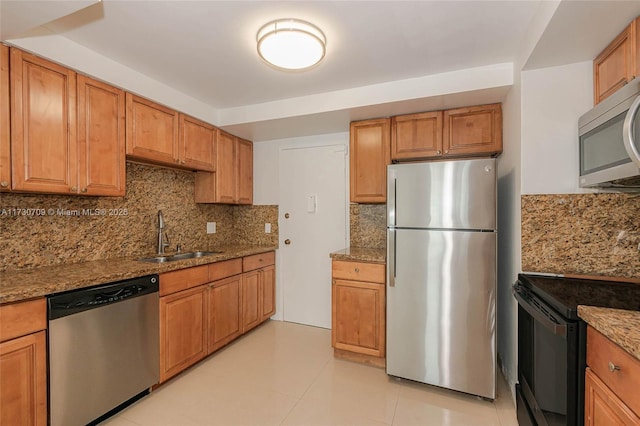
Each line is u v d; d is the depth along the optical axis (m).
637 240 1.67
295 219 3.49
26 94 1.65
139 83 2.22
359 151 2.82
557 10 1.32
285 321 3.55
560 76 1.80
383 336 2.44
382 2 1.48
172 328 2.21
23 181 1.64
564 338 1.24
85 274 1.78
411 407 1.98
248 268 3.09
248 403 2.01
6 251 1.84
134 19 1.60
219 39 1.79
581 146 1.66
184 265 2.29
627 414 0.93
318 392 2.14
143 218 2.65
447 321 2.10
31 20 1.40
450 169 2.08
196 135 2.78
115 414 1.88
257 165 3.67
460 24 1.65
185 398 2.05
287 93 2.61
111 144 2.07
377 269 2.45
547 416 1.40
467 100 2.33
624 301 1.30
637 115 1.14
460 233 2.05
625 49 1.43
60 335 1.57
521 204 1.87
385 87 2.39
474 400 2.05
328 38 1.77
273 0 1.45
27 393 1.46
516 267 1.99
